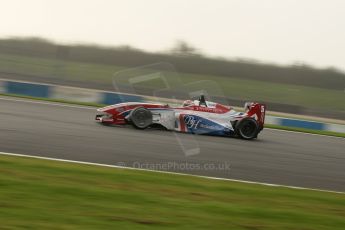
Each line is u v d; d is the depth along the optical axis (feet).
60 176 26.37
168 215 21.58
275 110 93.61
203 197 25.41
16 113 49.21
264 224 21.80
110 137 40.45
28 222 18.78
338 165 41.24
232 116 48.75
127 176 28.27
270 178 32.86
